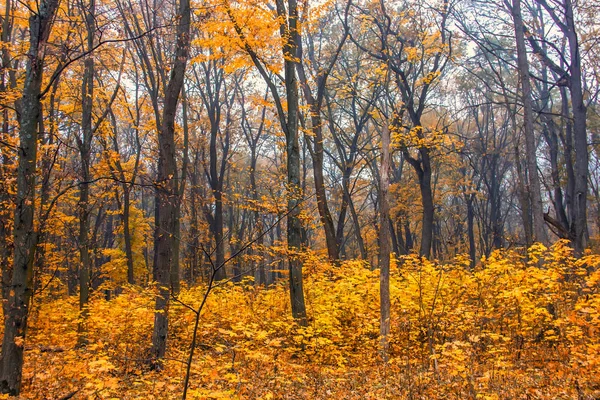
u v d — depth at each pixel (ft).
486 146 94.48
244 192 99.96
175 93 26.32
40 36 17.08
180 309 28.91
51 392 18.26
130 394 17.93
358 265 37.73
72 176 20.89
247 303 33.01
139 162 53.42
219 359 20.45
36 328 28.55
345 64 81.46
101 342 23.36
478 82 91.81
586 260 26.08
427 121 99.40
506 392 17.42
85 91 37.09
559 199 70.18
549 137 86.12
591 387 17.39
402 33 61.41
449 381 19.01
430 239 56.08
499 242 94.02
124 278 67.36
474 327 23.44
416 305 27.35
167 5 43.75
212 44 31.12
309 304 33.17
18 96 29.40
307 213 32.55
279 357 21.95
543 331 26.58
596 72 61.16
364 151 80.94
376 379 20.88
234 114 93.50
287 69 33.06
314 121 49.62
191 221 61.72
